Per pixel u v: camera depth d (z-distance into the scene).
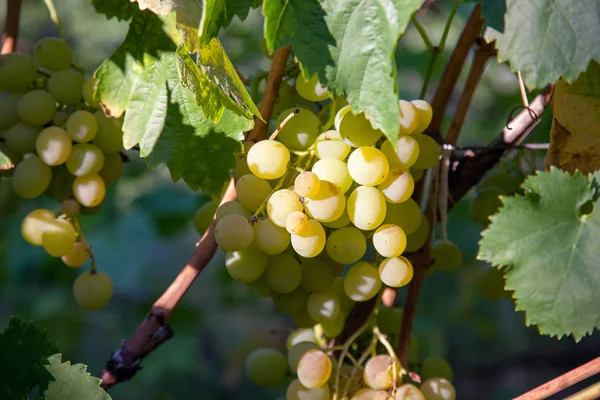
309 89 0.59
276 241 0.56
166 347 1.62
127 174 1.02
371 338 0.63
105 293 0.62
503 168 0.69
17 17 0.70
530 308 0.53
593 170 0.57
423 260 0.62
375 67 0.50
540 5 0.52
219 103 0.55
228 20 0.56
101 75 0.59
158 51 0.58
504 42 0.52
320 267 0.59
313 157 0.57
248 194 0.56
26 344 0.54
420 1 0.50
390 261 0.55
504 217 0.53
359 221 0.54
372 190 0.54
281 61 0.60
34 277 1.36
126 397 1.63
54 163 0.61
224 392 1.79
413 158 0.55
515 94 1.14
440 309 1.46
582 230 0.54
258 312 1.90
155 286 1.72
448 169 0.66
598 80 0.56
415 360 0.67
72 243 0.62
